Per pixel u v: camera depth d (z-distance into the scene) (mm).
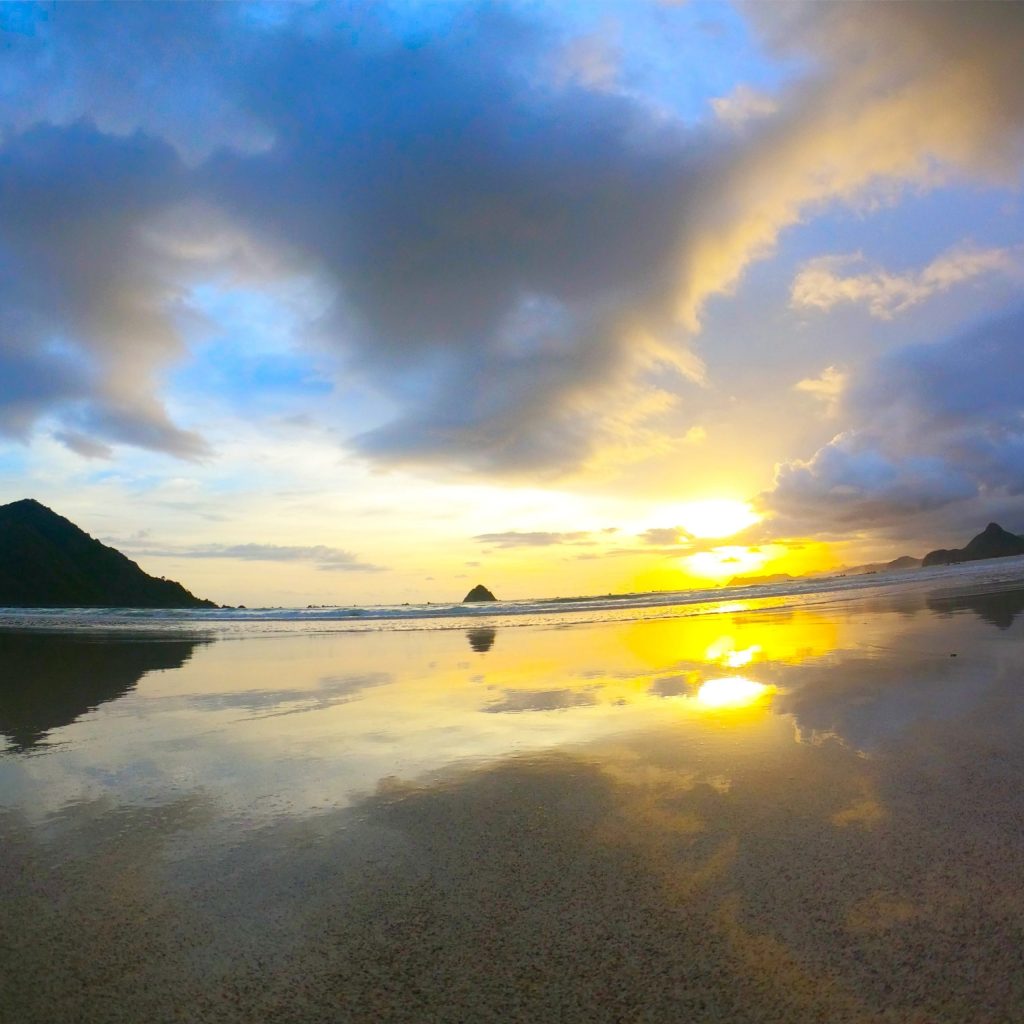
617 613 21250
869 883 2525
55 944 2301
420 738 5066
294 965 2146
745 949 2145
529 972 2070
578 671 8133
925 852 2752
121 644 13727
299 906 2527
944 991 1903
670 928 2287
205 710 6359
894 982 1952
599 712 5738
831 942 2162
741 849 2875
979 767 3773
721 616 16688
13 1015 1924
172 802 3746
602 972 2057
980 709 5090
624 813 3369
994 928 2189
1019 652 7480
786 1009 1861
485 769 4219
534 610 25984
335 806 3627
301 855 2992
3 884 2768
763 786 3664
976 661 7133
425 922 2385
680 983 1991
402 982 2041
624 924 2326
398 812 3506
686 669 7867
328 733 5305
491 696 6695
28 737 5367
